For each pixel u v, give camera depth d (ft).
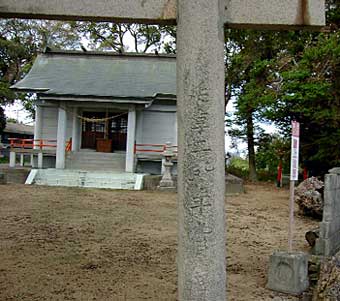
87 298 14.82
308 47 44.16
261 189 60.54
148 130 66.85
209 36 8.29
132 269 18.83
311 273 18.39
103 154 64.28
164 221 32.40
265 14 8.85
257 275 18.69
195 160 8.13
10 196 42.47
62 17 9.07
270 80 51.49
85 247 22.89
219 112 8.30
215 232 8.12
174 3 8.88
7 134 128.06
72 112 66.54
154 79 69.82
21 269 18.06
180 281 8.23
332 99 44.27
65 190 49.37
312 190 36.09
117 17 8.95
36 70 71.15
